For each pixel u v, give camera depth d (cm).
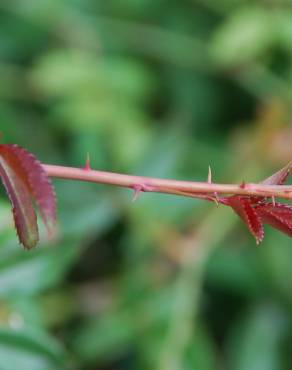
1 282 53
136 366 68
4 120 75
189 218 72
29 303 57
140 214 70
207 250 71
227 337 73
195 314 69
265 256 72
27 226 37
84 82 76
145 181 38
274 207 38
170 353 66
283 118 77
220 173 76
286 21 77
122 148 73
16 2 79
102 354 69
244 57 78
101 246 76
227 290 74
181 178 73
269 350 71
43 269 54
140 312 68
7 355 52
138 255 72
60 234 55
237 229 74
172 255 71
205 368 66
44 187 36
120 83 77
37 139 76
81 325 71
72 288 73
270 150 75
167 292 69
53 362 52
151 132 76
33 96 79
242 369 70
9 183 37
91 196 64
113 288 72
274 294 72
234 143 77
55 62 77
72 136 76
